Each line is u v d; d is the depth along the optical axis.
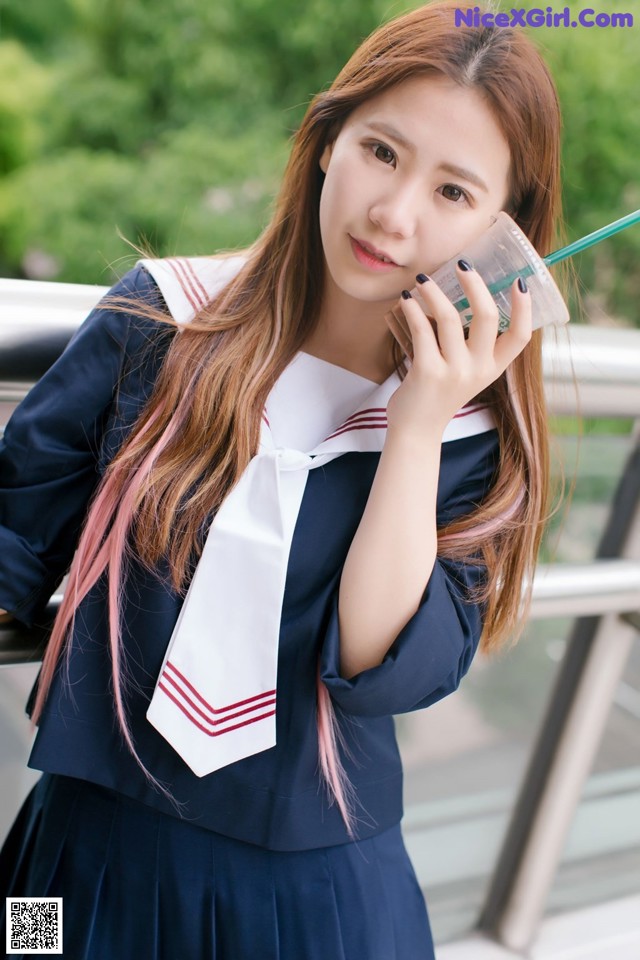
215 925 0.80
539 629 1.26
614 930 1.40
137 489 0.77
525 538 0.85
